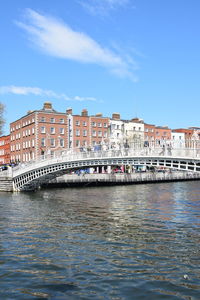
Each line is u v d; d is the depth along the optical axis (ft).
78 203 93.56
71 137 213.46
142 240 46.26
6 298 27.27
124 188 159.33
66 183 166.09
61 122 209.46
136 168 236.02
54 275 32.42
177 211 75.92
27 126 214.69
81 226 56.95
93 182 177.27
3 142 270.87
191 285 29.58
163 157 85.71
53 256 38.65
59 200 101.86
